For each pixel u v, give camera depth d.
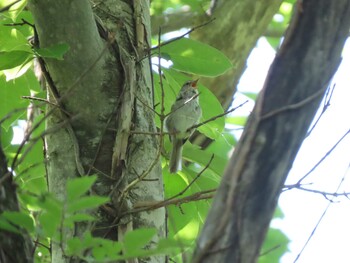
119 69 9.02
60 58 8.29
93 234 8.26
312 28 6.30
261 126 6.05
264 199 5.93
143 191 8.83
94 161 8.73
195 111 11.38
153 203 8.42
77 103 8.84
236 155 6.04
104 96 8.89
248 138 6.02
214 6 15.05
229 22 14.89
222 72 10.58
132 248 6.02
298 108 6.10
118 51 9.06
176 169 11.17
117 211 8.37
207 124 11.70
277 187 5.98
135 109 9.13
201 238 5.92
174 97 11.44
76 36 8.66
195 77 13.16
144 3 10.10
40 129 10.79
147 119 9.29
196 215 11.36
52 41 8.70
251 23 14.91
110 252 6.15
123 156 8.73
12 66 9.26
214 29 14.87
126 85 8.98
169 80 11.45
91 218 6.04
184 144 11.73
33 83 11.77
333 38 6.31
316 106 6.18
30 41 9.72
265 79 6.23
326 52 6.28
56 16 8.53
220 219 5.90
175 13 17.27
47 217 5.95
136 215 8.59
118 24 9.31
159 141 8.91
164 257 8.59
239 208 5.89
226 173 6.02
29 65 10.80
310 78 6.20
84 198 5.82
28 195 6.49
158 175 9.11
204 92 11.53
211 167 11.38
